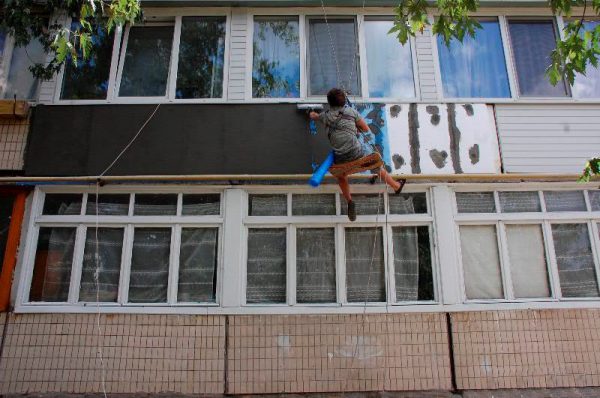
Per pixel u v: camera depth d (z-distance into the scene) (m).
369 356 5.86
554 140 6.73
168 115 6.66
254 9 7.21
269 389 5.74
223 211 6.32
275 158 6.49
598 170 4.95
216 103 6.71
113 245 6.28
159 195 6.45
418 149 6.60
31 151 6.45
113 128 6.58
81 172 6.40
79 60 6.95
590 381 5.82
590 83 7.10
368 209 6.42
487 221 6.40
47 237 6.25
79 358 5.78
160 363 5.79
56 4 6.71
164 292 6.13
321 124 6.61
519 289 6.22
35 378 5.70
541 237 6.41
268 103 6.72
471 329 5.97
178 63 7.01
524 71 7.16
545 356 5.89
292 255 6.22
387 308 6.01
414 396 5.71
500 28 7.29
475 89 7.04
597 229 6.43
